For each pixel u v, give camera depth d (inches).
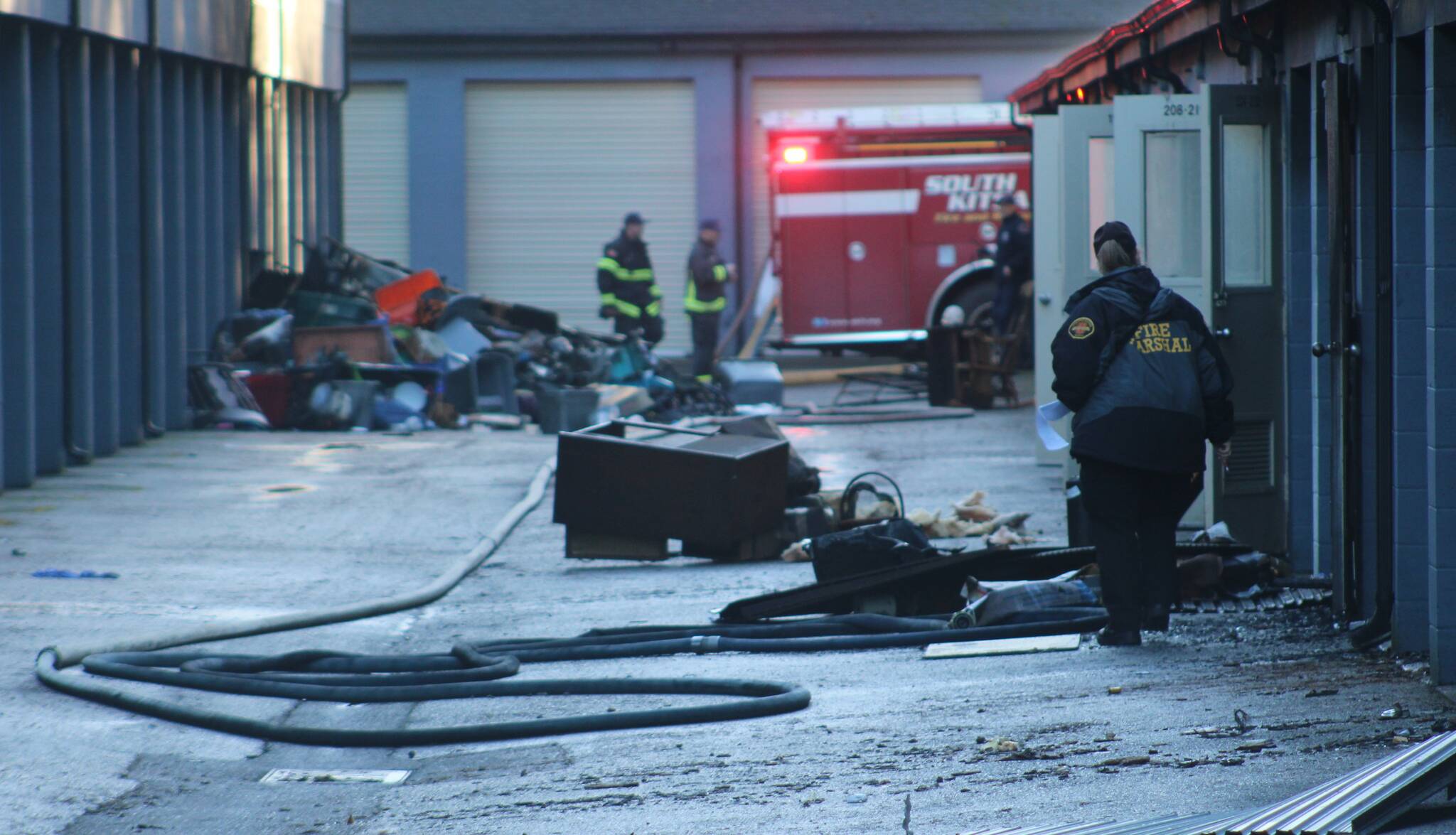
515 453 2206.0
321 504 1739.7
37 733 814.5
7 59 1859.0
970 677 903.7
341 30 3358.8
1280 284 1316.4
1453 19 776.3
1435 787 552.4
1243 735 732.0
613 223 4429.1
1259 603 1067.3
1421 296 876.0
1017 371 3467.0
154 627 1104.2
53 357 1978.3
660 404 2588.6
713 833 636.7
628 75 4367.6
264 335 2655.0
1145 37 1579.7
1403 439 885.8
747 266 4409.5
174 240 2480.3
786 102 4399.6
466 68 4365.2
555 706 891.4
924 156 3486.7
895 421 2546.8
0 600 1190.9
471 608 1208.2
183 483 1904.5
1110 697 827.4
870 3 4399.6
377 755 806.5
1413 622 891.4
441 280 2881.4
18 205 1844.2
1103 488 941.8
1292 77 1210.0
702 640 1024.2
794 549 1391.5
